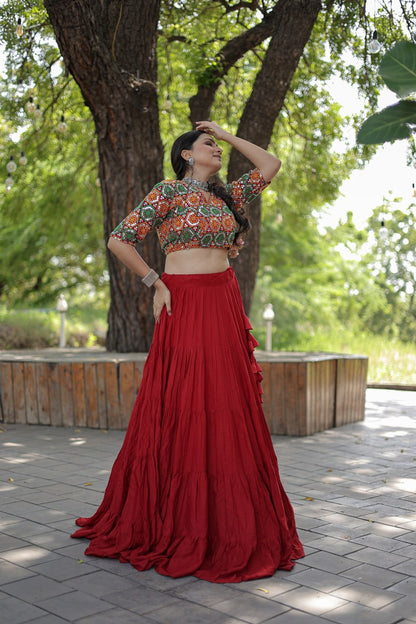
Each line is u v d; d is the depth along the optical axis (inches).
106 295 821.2
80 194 483.8
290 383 250.2
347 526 134.9
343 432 260.7
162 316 119.9
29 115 346.6
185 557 108.3
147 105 276.1
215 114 405.1
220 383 115.3
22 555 114.9
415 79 59.1
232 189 126.7
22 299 789.9
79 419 264.4
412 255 1019.9
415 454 216.7
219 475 112.6
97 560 112.3
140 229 117.1
